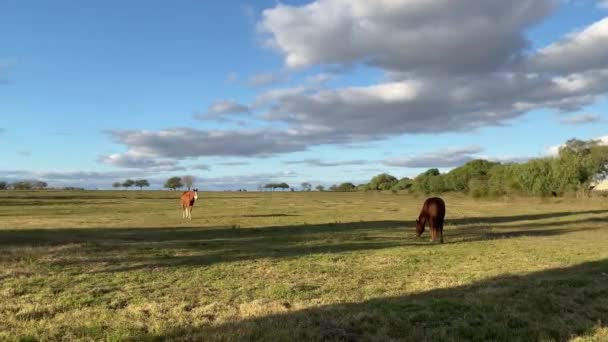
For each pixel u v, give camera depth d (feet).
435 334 23.75
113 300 31.63
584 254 52.85
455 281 37.35
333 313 27.37
